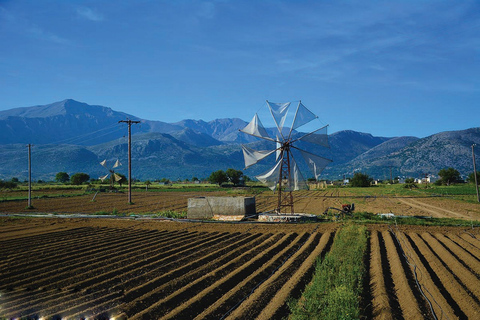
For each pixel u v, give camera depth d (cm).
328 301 1024
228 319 1017
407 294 1164
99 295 1219
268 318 1012
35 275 1458
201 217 3078
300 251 1809
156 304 1109
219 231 2458
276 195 6506
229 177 10456
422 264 1537
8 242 2095
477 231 2403
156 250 1847
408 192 6788
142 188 9125
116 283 1343
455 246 1884
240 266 1550
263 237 2203
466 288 1277
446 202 4766
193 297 1192
